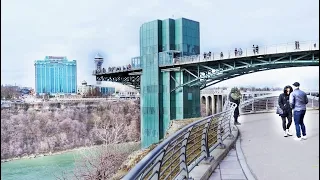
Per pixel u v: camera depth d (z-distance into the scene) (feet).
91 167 88.38
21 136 257.14
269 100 75.66
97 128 266.36
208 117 21.59
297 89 32.50
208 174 19.75
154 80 162.09
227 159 24.95
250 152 27.02
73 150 245.45
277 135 36.42
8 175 164.25
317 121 50.60
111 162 78.95
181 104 157.07
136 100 325.01
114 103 315.37
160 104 160.66
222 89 248.93
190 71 158.30
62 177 104.99
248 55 127.85
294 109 32.60
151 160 9.66
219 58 136.56
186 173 17.03
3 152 234.58
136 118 297.12
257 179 19.06
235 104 43.91
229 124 33.30
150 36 165.68
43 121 275.80
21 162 203.21
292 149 27.91
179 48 161.17
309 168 21.31
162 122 160.35
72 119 289.33
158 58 160.76
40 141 257.34
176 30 163.32
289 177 19.39
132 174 7.89
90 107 303.48
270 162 23.26
